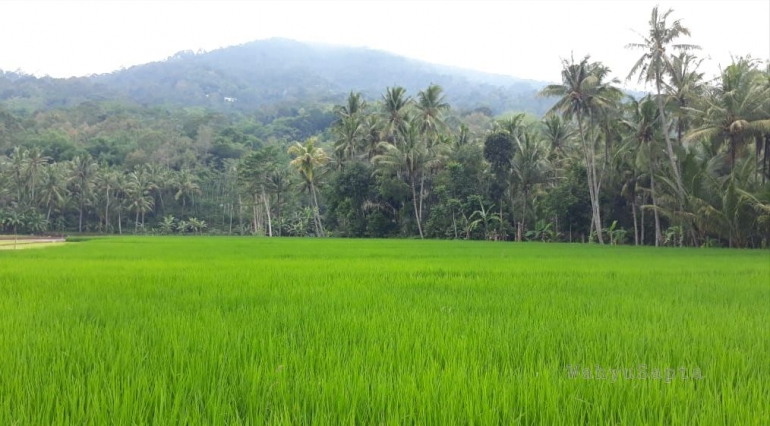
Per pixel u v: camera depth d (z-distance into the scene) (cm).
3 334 422
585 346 391
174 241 3481
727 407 262
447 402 262
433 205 5197
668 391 283
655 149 3400
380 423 239
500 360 365
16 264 1270
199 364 324
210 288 759
